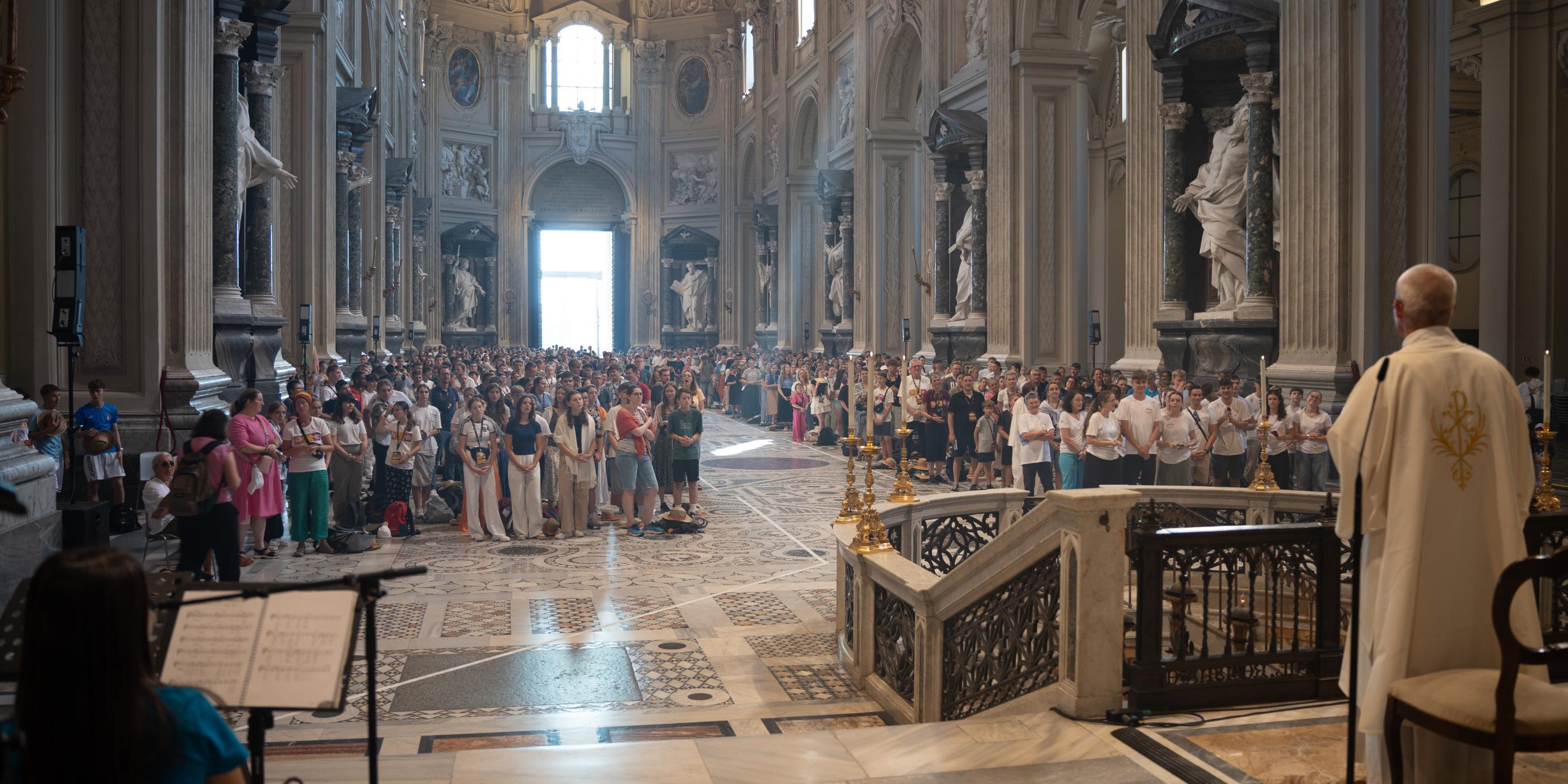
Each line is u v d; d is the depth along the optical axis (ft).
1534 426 53.11
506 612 29.73
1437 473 12.25
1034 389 45.70
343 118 67.72
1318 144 41.01
